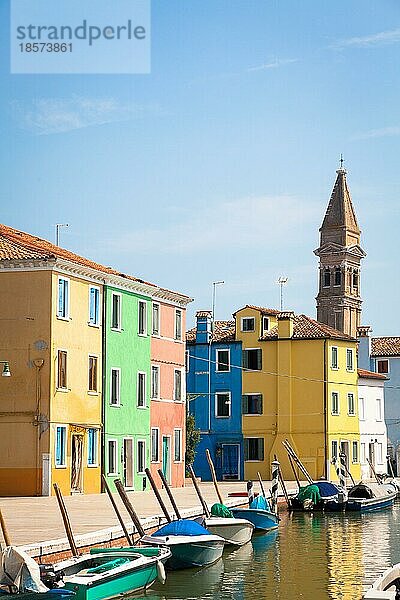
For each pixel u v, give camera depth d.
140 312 64.50
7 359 55.03
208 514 40.97
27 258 54.91
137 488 62.41
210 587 30.75
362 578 32.47
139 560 28.95
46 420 54.16
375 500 58.25
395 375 100.62
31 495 53.91
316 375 82.31
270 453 82.50
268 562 35.78
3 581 24.05
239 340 84.19
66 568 27.59
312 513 56.28
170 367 68.19
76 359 56.88
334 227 160.12
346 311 158.88
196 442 81.00
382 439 91.94
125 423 61.50
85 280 58.19
